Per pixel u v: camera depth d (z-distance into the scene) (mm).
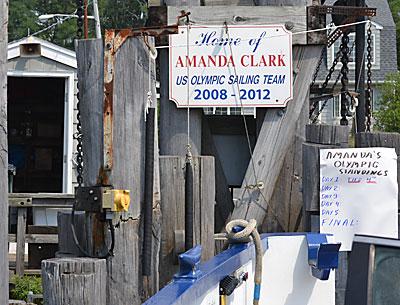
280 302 6609
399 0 70062
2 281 5598
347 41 9430
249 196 8453
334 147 7812
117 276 6516
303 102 8383
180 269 4516
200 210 7363
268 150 8414
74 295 5668
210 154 9195
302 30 8320
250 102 8242
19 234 13414
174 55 8227
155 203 6812
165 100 8336
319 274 6398
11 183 26891
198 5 8328
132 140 6594
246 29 8219
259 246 5754
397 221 7680
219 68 8227
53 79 25156
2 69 5652
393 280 4000
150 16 8281
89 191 6469
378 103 43031
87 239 6668
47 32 61906
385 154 7652
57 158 27594
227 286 5133
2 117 5645
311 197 7770
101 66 6598
